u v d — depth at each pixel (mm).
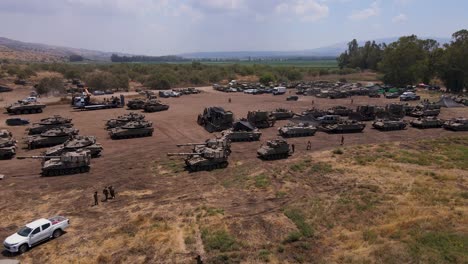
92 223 25156
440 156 40750
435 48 124312
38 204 28531
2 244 22641
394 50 120375
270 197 29328
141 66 158875
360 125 54844
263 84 130125
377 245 20781
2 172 36125
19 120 58406
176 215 26000
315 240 22188
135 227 24250
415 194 28812
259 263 19625
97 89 107375
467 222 23406
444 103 79750
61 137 46375
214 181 33469
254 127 52062
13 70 119875
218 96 97188
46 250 21797
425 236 21312
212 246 21469
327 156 41000
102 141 48625
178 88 120125
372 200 27797
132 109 74500
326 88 105812
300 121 58781
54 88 95312
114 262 20172
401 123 56750
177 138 50375
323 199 28469
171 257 20500
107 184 32844
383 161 38531
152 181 33531
